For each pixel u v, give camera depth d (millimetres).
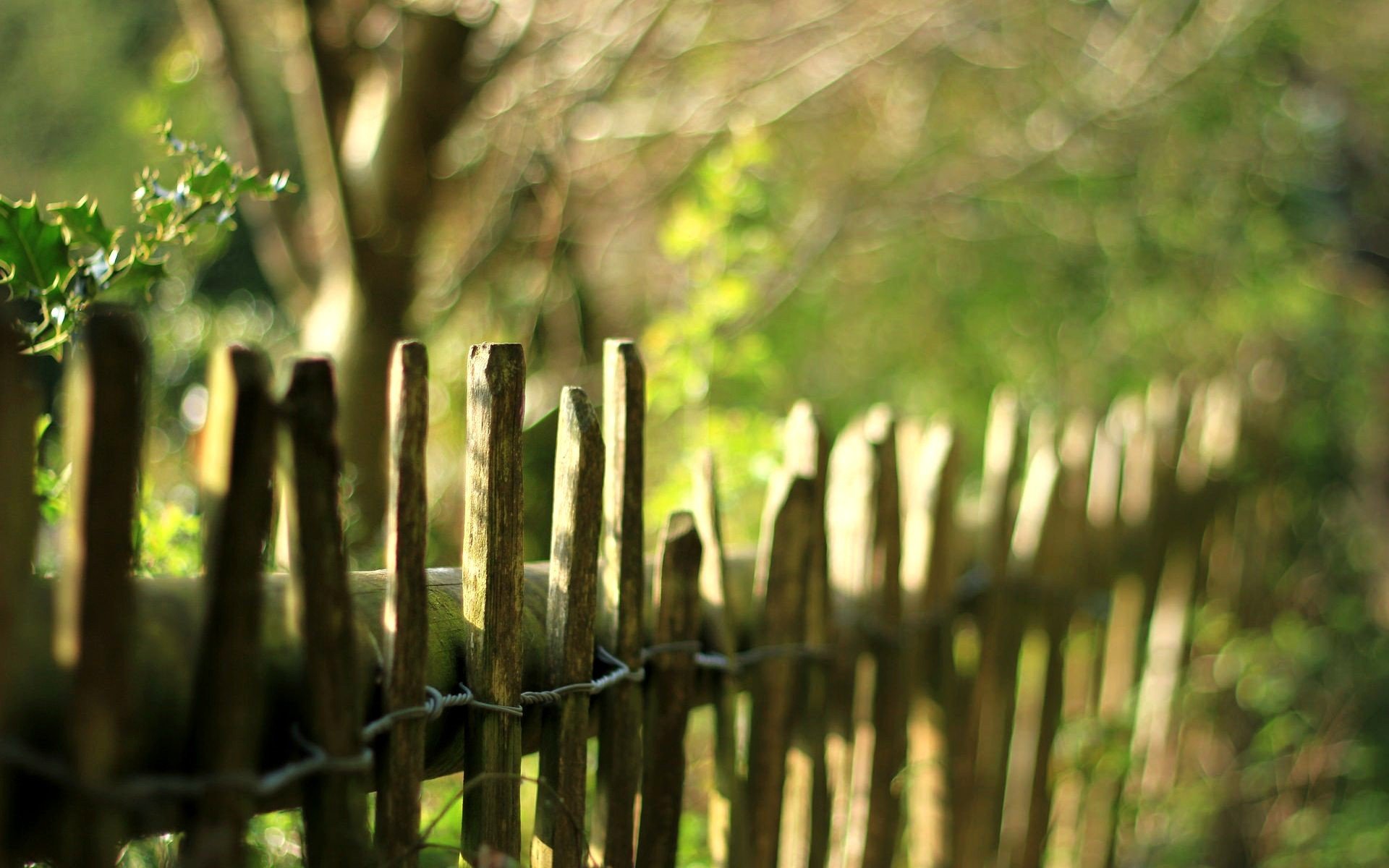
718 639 1500
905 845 2469
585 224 4125
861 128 4660
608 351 1301
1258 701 3387
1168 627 3215
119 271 1220
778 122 4289
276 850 1486
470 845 1129
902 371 4883
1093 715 2748
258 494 842
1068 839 2775
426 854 1574
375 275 3377
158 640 858
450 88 3301
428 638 1096
